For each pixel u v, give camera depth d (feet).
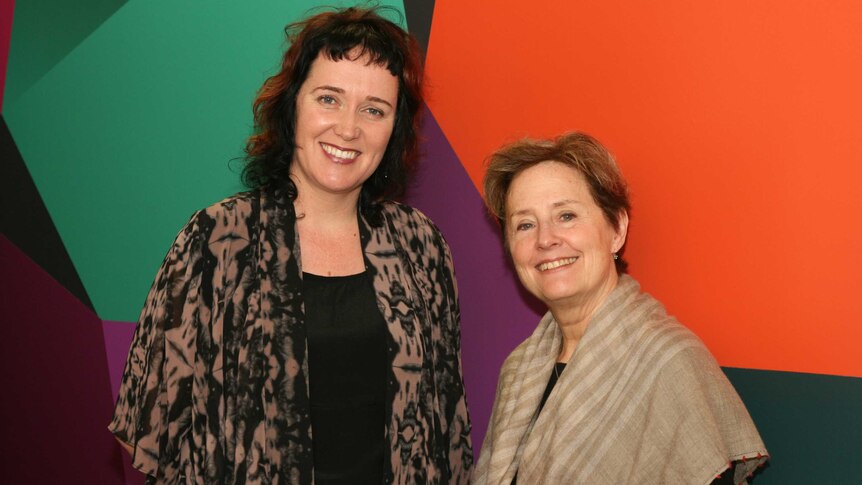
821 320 5.01
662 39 5.63
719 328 5.50
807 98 5.00
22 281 9.02
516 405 5.43
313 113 5.24
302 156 5.38
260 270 5.17
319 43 5.23
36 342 9.01
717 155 5.42
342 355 5.23
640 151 5.81
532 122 6.37
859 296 4.84
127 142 8.21
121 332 8.45
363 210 5.78
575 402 4.91
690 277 5.63
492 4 6.51
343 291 5.40
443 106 6.92
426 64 6.99
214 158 7.79
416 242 5.90
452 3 6.75
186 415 4.95
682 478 4.38
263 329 5.07
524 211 5.17
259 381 5.01
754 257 5.30
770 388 5.26
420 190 7.18
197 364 4.96
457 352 6.01
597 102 5.99
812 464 5.08
